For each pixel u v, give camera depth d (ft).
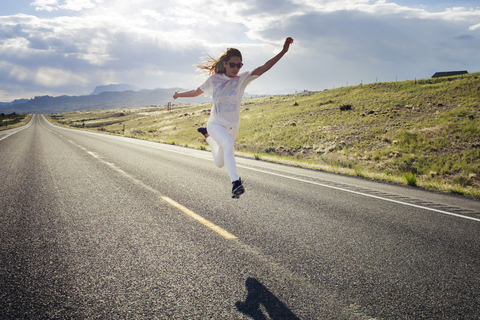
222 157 9.68
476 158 52.06
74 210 12.74
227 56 8.77
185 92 9.73
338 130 89.81
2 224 10.93
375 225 11.99
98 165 25.41
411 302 6.69
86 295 6.58
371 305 6.52
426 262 8.79
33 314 5.86
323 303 6.53
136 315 5.92
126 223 11.19
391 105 116.16
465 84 132.87
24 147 40.81
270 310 6.19
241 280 7.36
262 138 97.30
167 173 22.24
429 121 81.30
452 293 7.13
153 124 216.74
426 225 12.27
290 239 10.12
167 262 8.16
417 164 52.60
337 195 17.15
